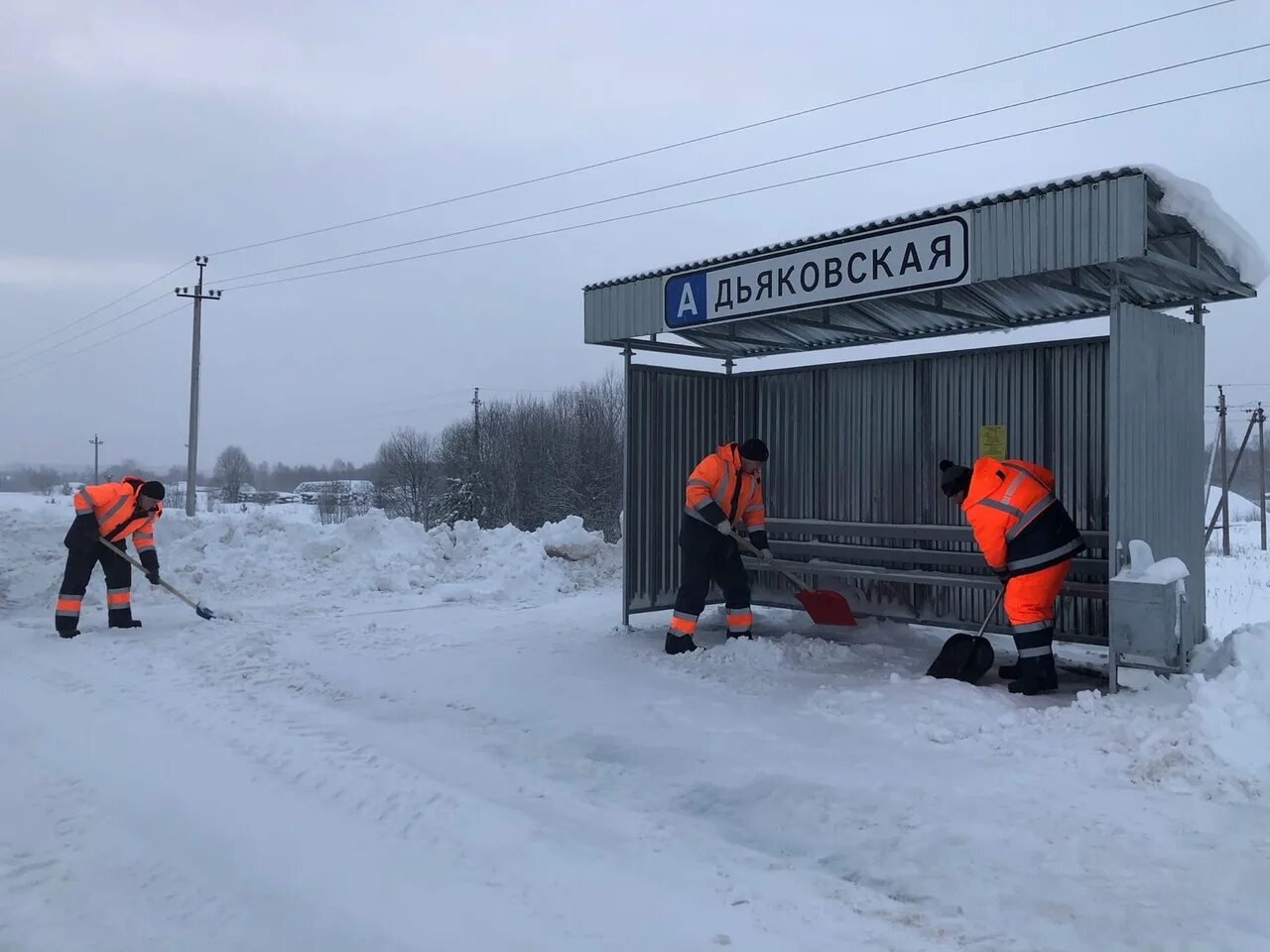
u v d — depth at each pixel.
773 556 8.91
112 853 4.11
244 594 11.57
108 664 7.87
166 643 8.65
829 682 6.48
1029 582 6.09
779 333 8.90
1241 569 20.92
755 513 7.93
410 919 3.46
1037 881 3.55
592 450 45.53
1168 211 5.50
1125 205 5.27
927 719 5.46
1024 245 5.70
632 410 8.79
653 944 3.23
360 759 5.29
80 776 5.08
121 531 9.34
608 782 4.85
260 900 3.64
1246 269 5.94
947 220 6.08
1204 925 3.17
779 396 9.18
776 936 3.27
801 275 6.92
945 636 8.27
